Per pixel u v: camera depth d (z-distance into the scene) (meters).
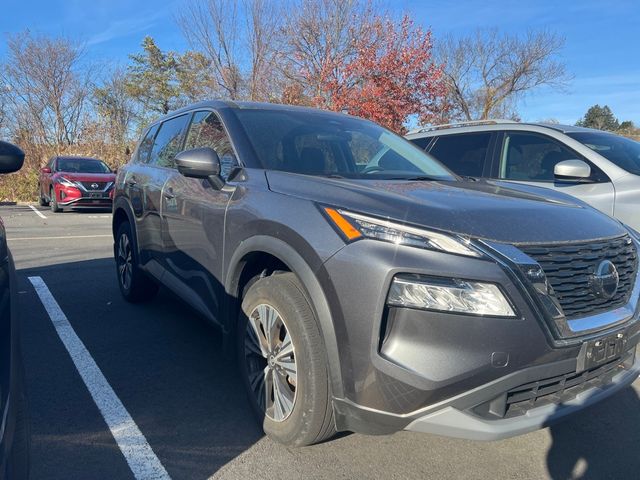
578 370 2.31
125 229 5.10
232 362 3.85
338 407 2.36
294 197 2.71
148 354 3.97
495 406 2.21
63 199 13.65
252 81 22.39
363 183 2.82
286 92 19.92
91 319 4.73
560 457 2.78
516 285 2.15
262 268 3.01
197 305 3.44
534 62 28.45
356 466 2.63
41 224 11.44
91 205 13.81
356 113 16.80
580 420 3.17
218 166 3.10
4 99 22.02
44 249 8.09
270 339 2.74
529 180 5.36
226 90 23.75
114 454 2.69
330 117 4.11
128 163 5.26
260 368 2.91
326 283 2.34
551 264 2.29
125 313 4.91
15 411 1.71
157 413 3.10
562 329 2.23
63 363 3.78
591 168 4.95
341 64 18.67
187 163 3.08
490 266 2.14
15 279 2.37
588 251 2.43
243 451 2.73
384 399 2.19
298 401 2.52
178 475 2.53
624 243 2.70
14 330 1.95
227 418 3.06
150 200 4.31
